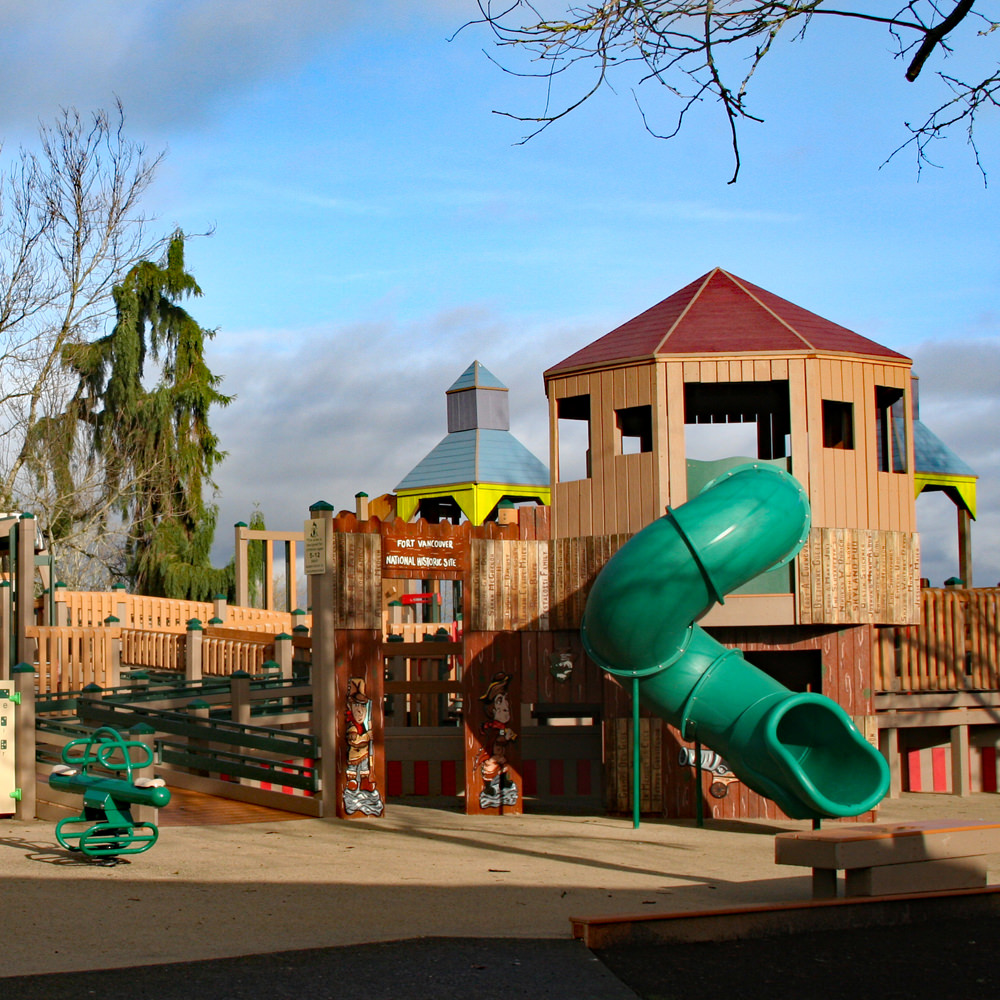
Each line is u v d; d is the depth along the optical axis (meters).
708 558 13.60
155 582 40.22
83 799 11.74
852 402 15.88
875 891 8.42
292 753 14.95
